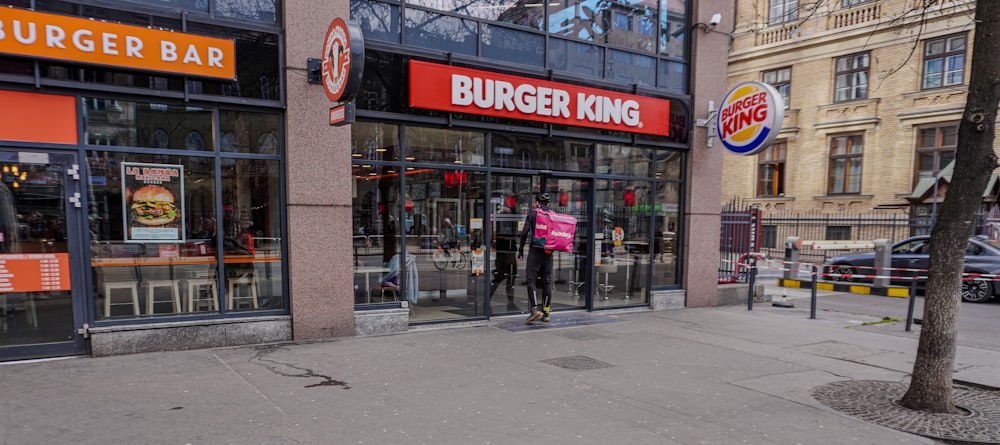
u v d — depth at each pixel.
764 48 23.25
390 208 7.54
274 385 5.09
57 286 5.71
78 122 5.70
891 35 19.62
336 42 6.04
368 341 6.92
